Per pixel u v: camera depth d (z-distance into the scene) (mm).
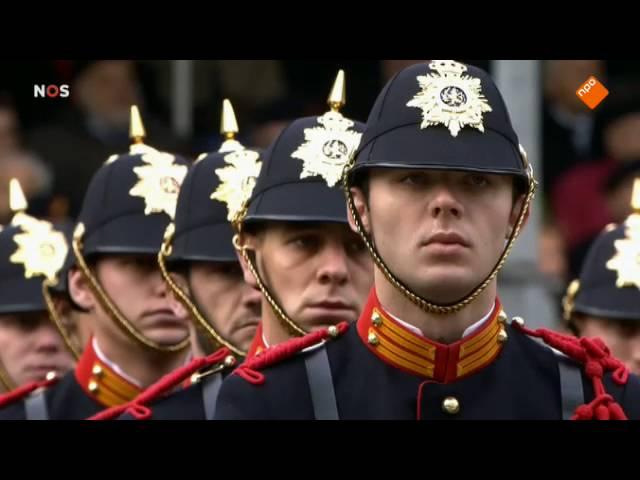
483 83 15844
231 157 20500
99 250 21625
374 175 15664
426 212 15453
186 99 32688
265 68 32875
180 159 22125
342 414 16078
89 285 21719
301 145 18328
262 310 18703
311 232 18094
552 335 16359
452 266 15383
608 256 22719
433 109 15578
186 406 18906
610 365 16234
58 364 24672
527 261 28469
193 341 20500
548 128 32594
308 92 32938
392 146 15539
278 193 18219
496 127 15680
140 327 21594
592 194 32375
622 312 22531
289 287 18156
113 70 32219
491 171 15398
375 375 16078
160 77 32625
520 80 28422
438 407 15883
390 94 15828
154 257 21562
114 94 32312
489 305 16047
